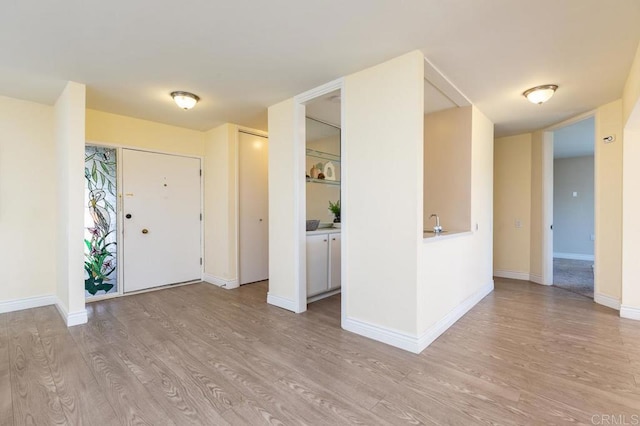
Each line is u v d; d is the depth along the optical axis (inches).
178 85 119.2
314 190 174.2
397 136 97.2
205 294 159.6
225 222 172.6
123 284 157.3
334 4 71.9
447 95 125.2
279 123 138.9
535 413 66.0
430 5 71.9
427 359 89.8
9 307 130.8
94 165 149.6
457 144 141.2
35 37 85.7
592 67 102.8
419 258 94.3
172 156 175.0
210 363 87.8
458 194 140.9
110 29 82.2
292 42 88.7
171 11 74.7
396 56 96.5
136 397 72.0
